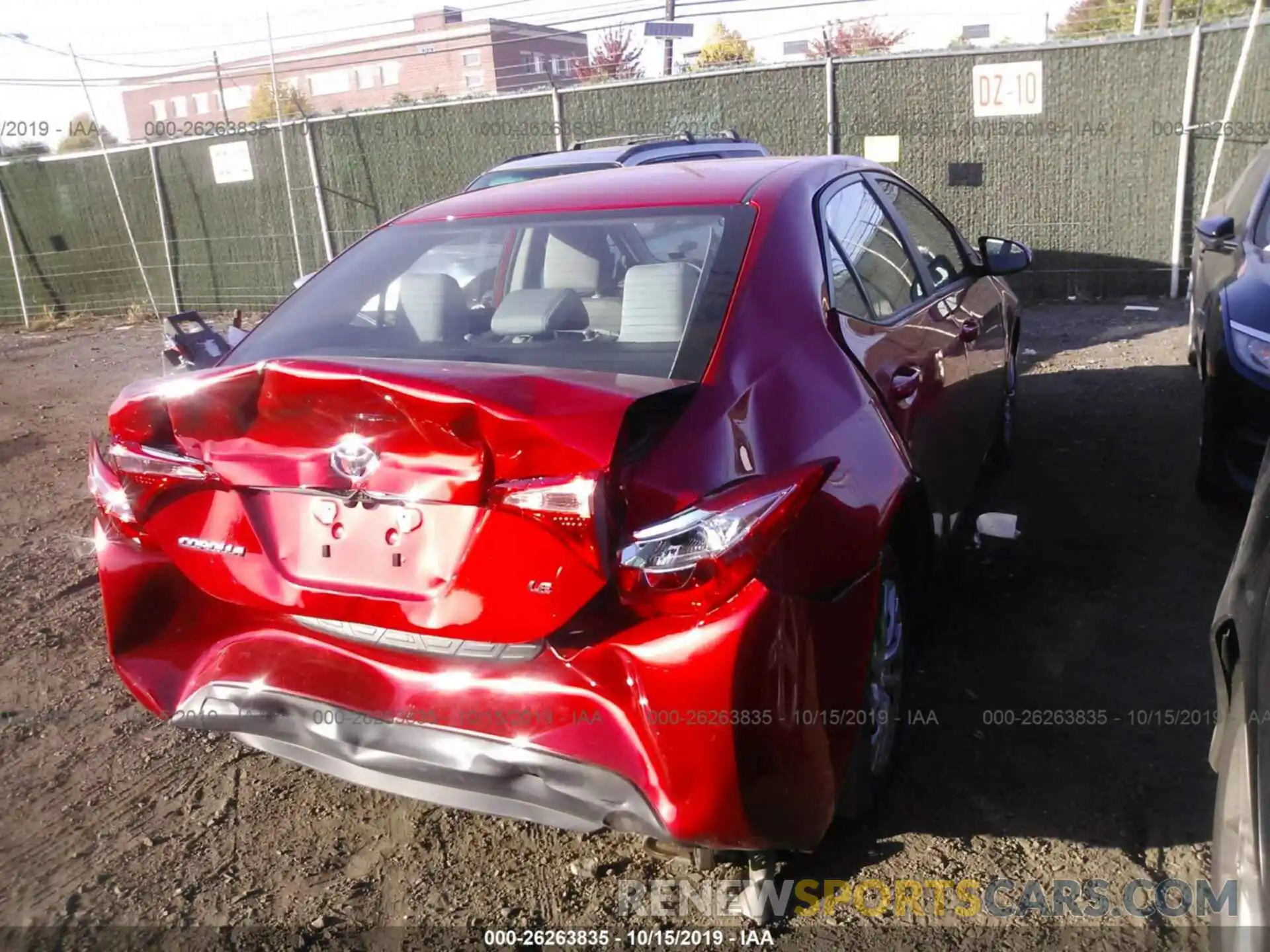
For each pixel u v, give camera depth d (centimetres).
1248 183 623
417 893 282
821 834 245
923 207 460
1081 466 570
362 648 252
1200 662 369
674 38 2064
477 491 223
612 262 310
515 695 233
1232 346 455
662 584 216
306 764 276
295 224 1351
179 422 255
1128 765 316
